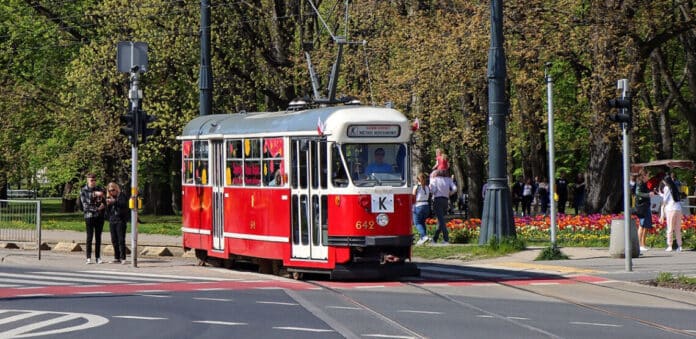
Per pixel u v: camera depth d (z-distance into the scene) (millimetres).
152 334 18125
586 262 31562
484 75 51219
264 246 29469
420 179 38719
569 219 39906
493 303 23094
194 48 57531
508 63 50969
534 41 48594
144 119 33094
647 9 48750
